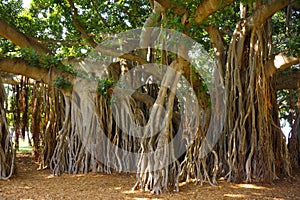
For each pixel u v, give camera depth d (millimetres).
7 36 8203
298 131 10523
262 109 7996
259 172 7855
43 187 7059
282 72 10031
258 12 7668
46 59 8570
